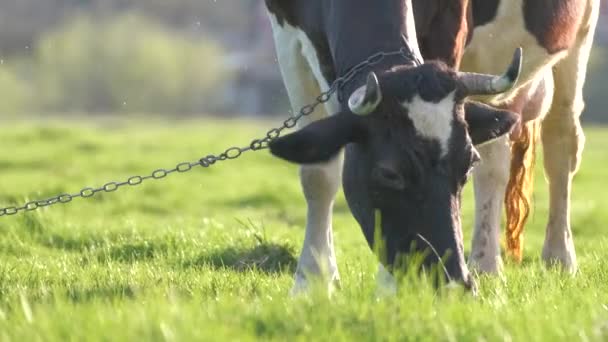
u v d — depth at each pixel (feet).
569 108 48.06
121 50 396.37
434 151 29.76
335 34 34.91
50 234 53.88
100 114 397.60
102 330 24.99
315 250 39.19
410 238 29.84
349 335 25.44
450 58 38.78
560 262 45.65
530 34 42.45
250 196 90.84
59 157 123.44
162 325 24.61
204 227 55.06
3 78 375.25
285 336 25.62
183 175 108.37
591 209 79.51
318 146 30.63
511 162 46.19
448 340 25.49
